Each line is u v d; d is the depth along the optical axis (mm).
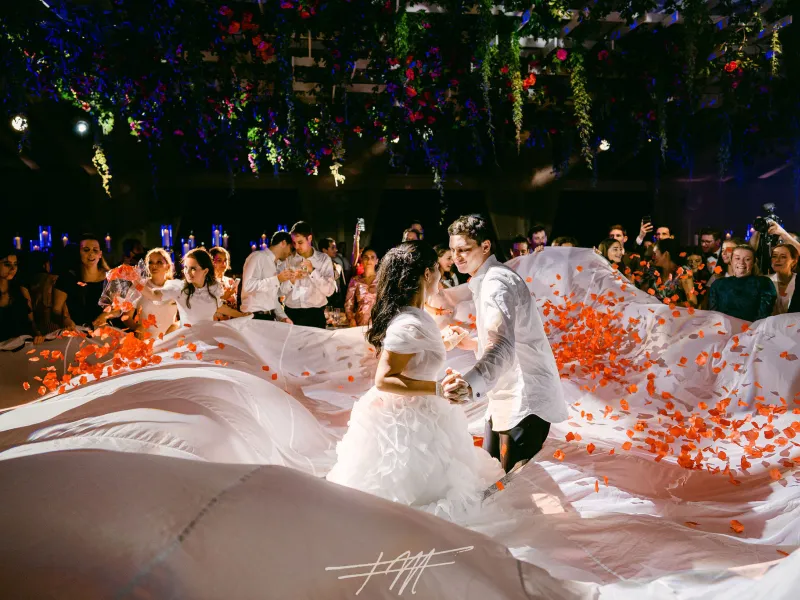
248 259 7086
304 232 8172
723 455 3516
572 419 4320
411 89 6094
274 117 6223
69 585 1112
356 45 5695
